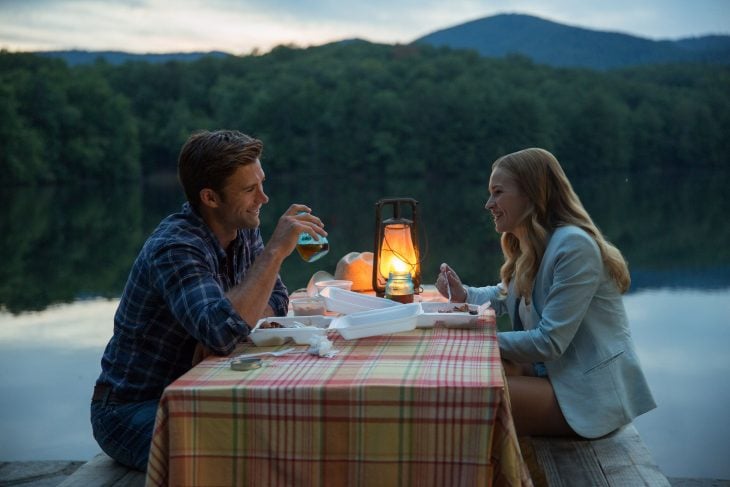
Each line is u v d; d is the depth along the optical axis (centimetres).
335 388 177
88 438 449
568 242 261
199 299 216
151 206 3809
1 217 3112
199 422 179
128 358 236
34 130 5000
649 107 6312
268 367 198
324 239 252
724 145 6350
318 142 5928
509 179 274
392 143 5912
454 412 175
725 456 416
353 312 261
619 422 261
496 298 312
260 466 179
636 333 779
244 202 238
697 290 1153
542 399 262
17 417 496
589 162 6075
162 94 6000
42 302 1145
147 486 181
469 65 6900
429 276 1512
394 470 177
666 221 2938
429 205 3984
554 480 231
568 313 257
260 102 5909
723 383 575
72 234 2494
